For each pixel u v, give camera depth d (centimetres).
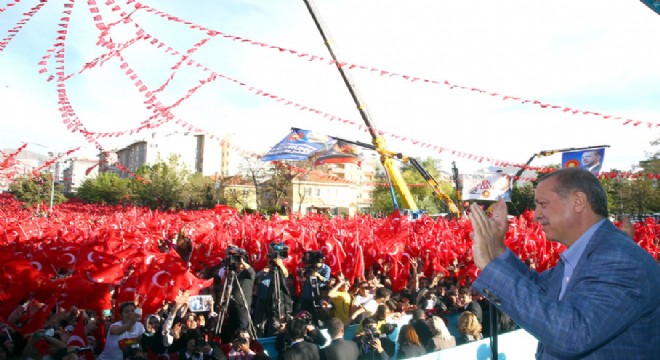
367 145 2191
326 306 870
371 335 688
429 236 1545
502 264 198
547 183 220
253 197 7169
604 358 183
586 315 176
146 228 1880
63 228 1711
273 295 887
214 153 11275
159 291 809
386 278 1166
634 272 184
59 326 770
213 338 797
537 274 247
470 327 752
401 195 2414
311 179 8000
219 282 998
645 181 4616
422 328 747
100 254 891
